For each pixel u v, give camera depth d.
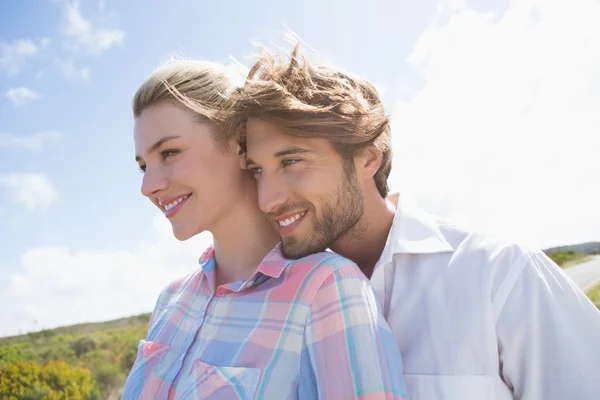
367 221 1.55
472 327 1.35
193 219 1.41
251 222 1.48
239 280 1.45
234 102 1.40
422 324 1.41
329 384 1.15
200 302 1.48
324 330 1.20
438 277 1.44
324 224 1.36
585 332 1.34
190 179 1.38
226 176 1.43
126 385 1.45
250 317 1.30
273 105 1.30
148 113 1.42
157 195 1.42
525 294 1.36
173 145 1.39
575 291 1.39
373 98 1.57
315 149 1.33
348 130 1.35
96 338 11.99
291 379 1.19
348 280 1.25
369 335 1.20
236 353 1.26
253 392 1.18
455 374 1.33
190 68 1.47
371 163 1.49
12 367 10.91
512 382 1.37
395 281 1.50
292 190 1.33
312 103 1.37
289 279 1.30
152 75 1.46
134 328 12.65
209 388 1.22
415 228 1.53
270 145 1.33
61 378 11.06
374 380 1.14
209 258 1.57
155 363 1.42
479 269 1.41
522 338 1.35
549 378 1.33
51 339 11.87
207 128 1.41
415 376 1.36
